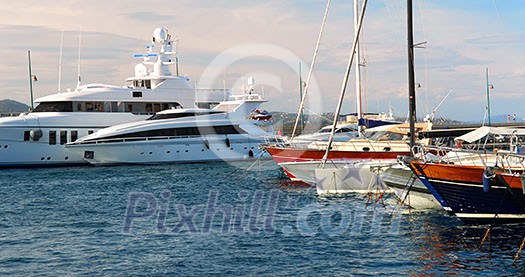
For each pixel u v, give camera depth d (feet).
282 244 85.97
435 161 98.32
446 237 86.69
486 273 70.28
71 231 99.04
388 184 109.40
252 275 71.61
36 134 217.56
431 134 124.06
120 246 87.45
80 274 73.77
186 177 180.24
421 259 76.38
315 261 76.84
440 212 104.47
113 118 234.58
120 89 240.32
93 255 82.53
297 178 144.66
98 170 205.87
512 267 72.23
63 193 147.95
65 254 83.41
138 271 74.49
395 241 85.71
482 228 91.35
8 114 237.45
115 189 154.30
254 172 190.08
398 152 145.48
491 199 88.94
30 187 160.66
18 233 98.27
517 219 90.43
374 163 128.47
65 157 222.89
